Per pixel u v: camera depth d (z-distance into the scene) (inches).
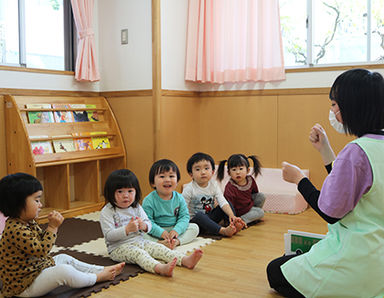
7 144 124.2
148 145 143.7
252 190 121.3
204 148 161.9
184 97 153.3
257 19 144.6
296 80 143.6
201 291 72.0
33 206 68.9
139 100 144.9
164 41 143.3
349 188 55.7
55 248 96.7
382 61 131.7
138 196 89.5
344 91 57.2
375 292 56.6
